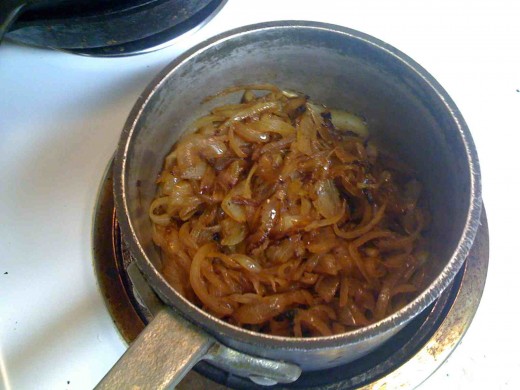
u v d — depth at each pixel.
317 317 0.30
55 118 0.35
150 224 0.32
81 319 0.30
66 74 0.37
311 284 0.31
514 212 0.33
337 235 0.32
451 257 0.24
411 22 0.39
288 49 0.32
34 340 0.30
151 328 0.23
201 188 0.33
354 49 0.31
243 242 0.32
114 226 0.32
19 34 0.36
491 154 0.34
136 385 0.22
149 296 0.27
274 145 0.34
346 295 0.31
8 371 0.29
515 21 0.39
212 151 0.34
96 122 0.35
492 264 0.31
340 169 0.34
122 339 0.30
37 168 0.34
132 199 0.27
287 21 0.30
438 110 0.29
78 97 0.36
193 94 0.33
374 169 0.36
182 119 0.34
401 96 0.32
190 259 0.31
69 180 0.34
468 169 0.26
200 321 0.22
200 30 0.39
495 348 0.30
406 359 0.30
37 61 0.38
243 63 0.33
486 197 0.33
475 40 0.38
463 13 0.39
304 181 0.33
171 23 0.36
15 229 0.32
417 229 0.33
